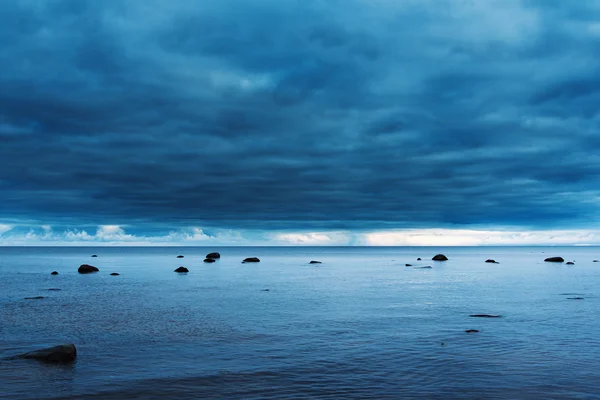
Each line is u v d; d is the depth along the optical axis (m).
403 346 21.05
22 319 28.41
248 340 22.48
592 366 17.62
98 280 59.72
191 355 19.58
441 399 14.24
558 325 26.03
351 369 17.42
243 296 41.19
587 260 134.12
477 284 53.66
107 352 20.11
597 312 30.98
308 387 15.42
